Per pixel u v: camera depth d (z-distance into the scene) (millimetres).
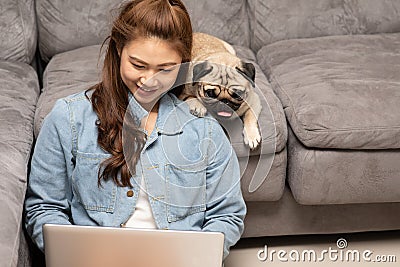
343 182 1834
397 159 1837
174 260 1212
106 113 1402
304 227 1980
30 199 1481
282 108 1925
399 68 2123
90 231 1196
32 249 1649
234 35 2494
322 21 2498
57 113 1422
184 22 1349
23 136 1717
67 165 1437
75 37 2404
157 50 1314
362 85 1960
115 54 1403
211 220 1447
